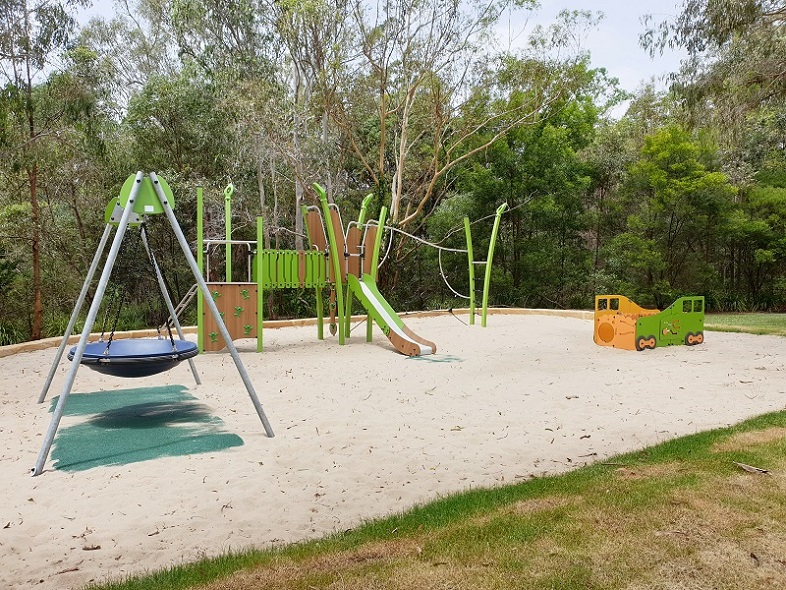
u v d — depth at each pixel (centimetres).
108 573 288
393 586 257
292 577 268
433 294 2200
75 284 1723
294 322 1448
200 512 362
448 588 255
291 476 423
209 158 1959
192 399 670
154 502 377
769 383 731
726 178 1861
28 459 465
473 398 665
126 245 1638
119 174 1884
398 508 366
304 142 1948
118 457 468
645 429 534
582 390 702
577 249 2142
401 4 1864
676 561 273
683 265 2059
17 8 1262
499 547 290
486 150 2033
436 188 2309
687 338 1072
